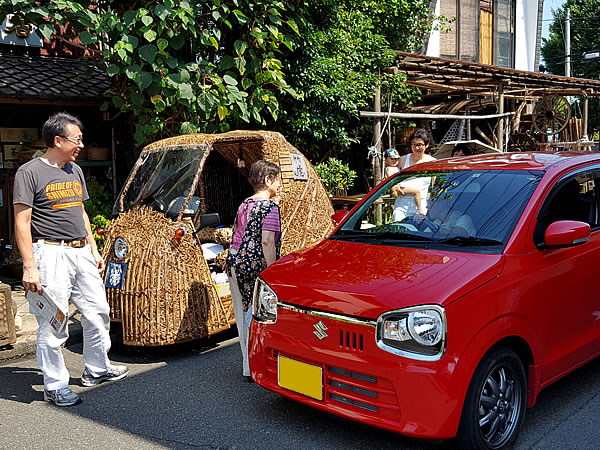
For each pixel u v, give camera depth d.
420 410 2.79
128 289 4.78
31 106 9.08
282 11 8.23
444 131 16.05
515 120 16.16
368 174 12.77
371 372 2.91
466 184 3.98
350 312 3.01
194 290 4.86
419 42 13.55
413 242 3.70
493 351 3.04
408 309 2.86
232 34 8.46
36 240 4.03
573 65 35.69
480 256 3.28
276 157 5.65
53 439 3.52
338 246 3.89
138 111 7.40
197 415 3.80
